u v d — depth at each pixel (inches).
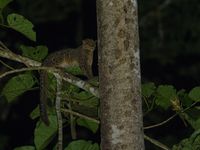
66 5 796.6
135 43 245.1
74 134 310.5
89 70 415.8
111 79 242.5
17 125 761.0
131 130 238.5
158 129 668.1
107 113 241.8
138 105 241.8
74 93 317.7
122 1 245.1
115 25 244.5
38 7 776.3
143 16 788.6
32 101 761.6
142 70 784.3
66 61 400.8
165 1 781.9
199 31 786.8
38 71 334.6
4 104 740.0
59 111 287.9
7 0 296.2
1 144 739.4
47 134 304.7
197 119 297.7
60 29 824.9
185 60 791.7
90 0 834.8
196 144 287.4
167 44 784.9
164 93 309.4
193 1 789.9
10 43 769.6
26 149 293.4
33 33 290.2
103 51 245.6
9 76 653.3
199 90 301.7
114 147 238.7
